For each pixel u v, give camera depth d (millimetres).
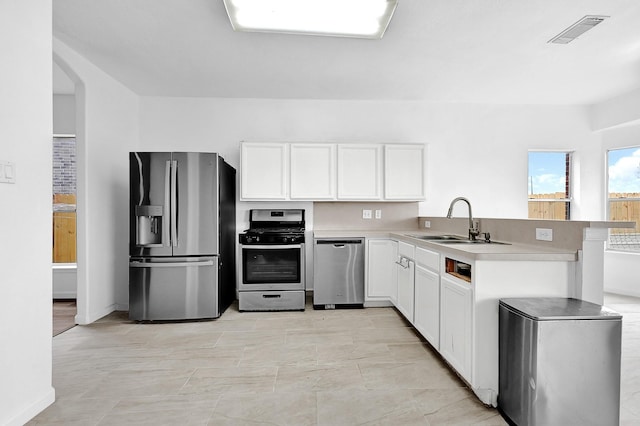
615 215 4438
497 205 4465
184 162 3328
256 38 2787
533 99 4305
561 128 4516
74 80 3143
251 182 3875
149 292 3307
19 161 1751
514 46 2910
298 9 2182
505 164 4473
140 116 4168
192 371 2305
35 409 1807
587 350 1588
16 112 1738
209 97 4230
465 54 3064
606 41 2816
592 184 4516
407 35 2723
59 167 4215
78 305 3246
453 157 4438
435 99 4328
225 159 4246
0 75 1651
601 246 1837
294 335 2965
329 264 3748
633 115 3969
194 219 3350
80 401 1945
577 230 1885
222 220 3555
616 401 1608
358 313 3604
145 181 3291
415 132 4402
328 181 3959
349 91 4031
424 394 2016
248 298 3672
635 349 2648
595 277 1836
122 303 3826
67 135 4168
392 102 4379
